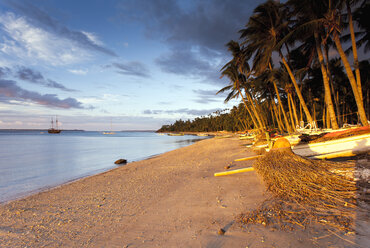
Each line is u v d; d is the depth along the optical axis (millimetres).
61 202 6516
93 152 27766
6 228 4656
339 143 7176
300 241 2713
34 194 8117
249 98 26172
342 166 4699
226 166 8844
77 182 9852
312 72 22109
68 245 3604
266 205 4051
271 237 2914
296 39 14555
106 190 7547
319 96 27828
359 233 2678
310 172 4570
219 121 117750
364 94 27453
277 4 14641
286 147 5609
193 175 8375
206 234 3301
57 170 14461
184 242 3162
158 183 7730
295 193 4211
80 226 4395
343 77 24531
